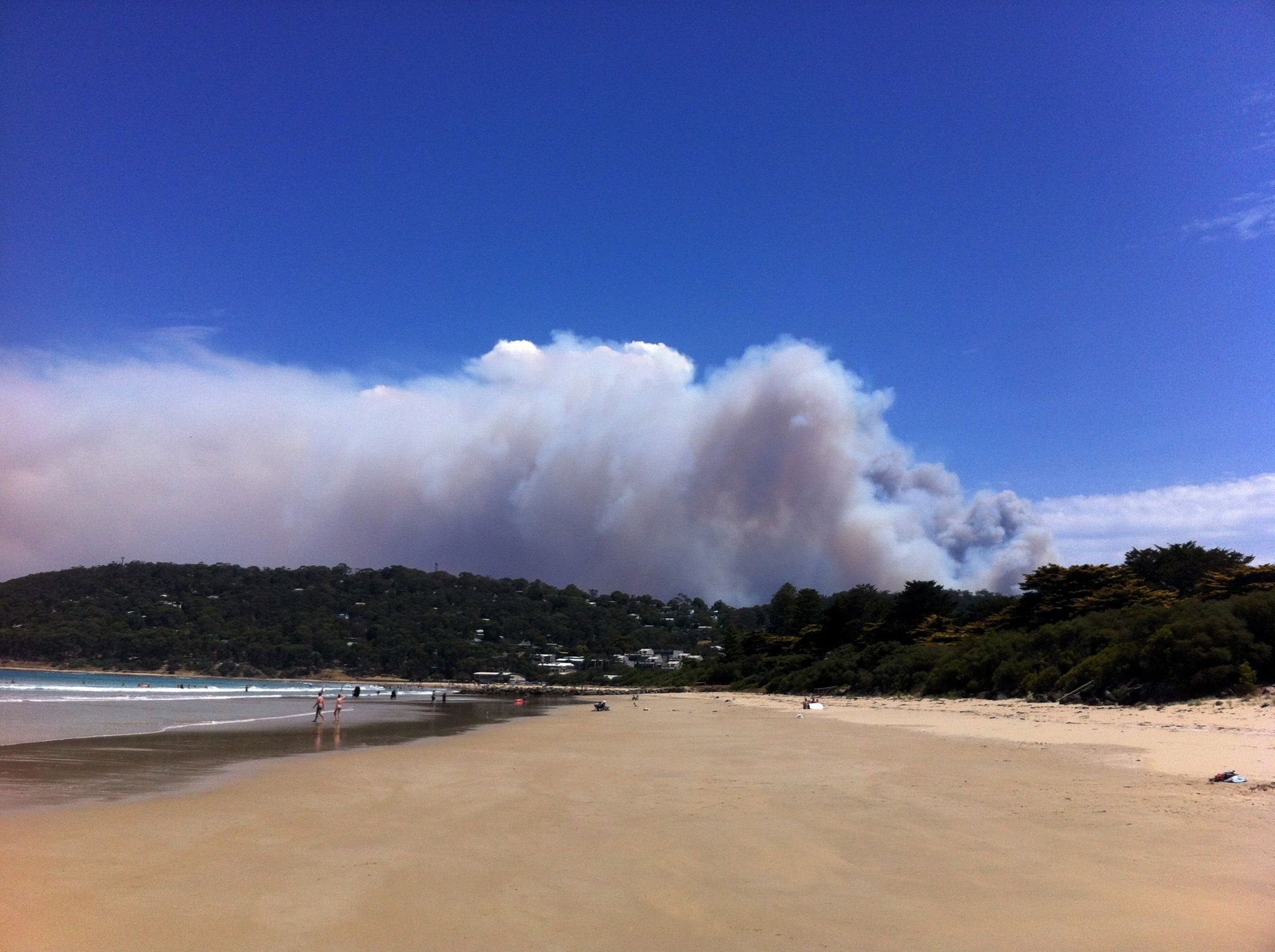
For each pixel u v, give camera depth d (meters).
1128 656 36.78
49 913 7.67
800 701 69.31
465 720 44.06
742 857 9.58
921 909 7.53
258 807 13.49
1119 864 8.91
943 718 37.75
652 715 49.69
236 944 6.84
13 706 50.97
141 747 24.61
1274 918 7.09
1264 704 28.86
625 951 6.61
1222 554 62.16
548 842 10.59
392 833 11.24
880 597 101.56
